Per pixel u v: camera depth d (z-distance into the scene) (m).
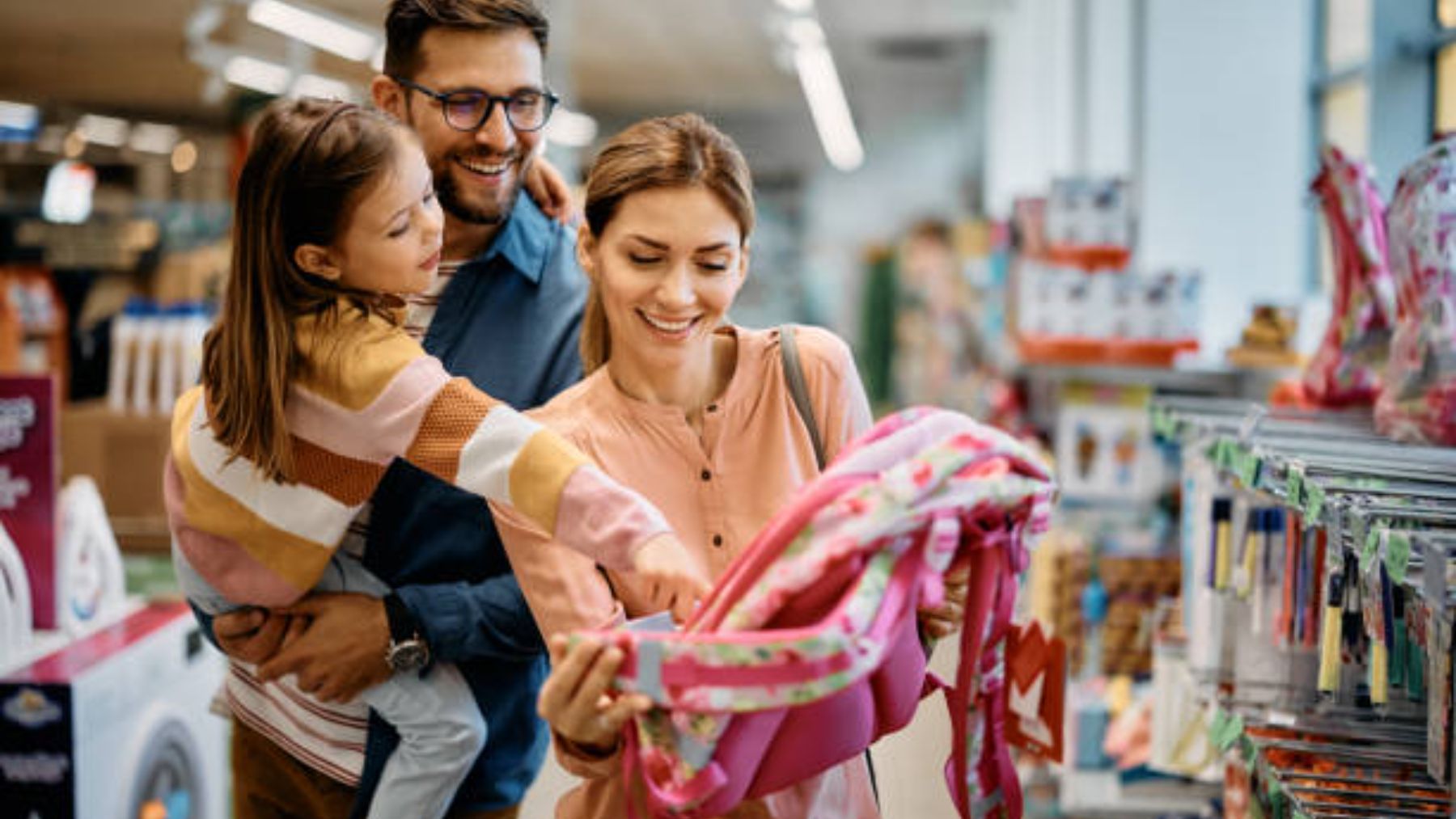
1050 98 10.34
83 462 4.59
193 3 8.91
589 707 1.44
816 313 20.47
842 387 1.82
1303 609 2.26
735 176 1.65
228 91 9.78
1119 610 4.11
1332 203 2.81
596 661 1.43
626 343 1.74
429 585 2.05
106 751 2.91
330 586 2.06
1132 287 4.69
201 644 3.43
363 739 2.12
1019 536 1.59
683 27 13.41
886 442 1.50
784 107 20.91
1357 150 4.97
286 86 9.07
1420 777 1.98
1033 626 1.83
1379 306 2.77
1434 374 2.27
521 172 2.16
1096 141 7.81
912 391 15.39
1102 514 4.56
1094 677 4.11
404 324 2.19
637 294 1.65
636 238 1.63
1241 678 2.44
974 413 7.98
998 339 7.61
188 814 3.34
